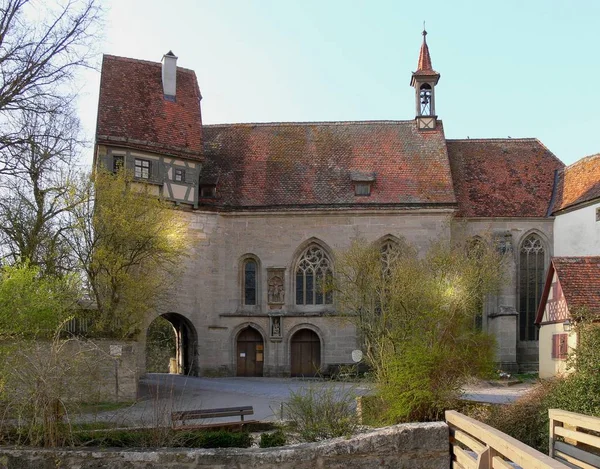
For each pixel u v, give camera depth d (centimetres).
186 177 3916
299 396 1584
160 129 3897
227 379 3778
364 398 1780
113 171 3653
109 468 1116
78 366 1386
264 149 4438
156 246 2853
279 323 3966
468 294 2877
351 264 3462
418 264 3278
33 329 1761
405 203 4053
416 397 1611
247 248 4053
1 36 2577
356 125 4628
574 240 3938
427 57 4697
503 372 3778
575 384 1511
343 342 3931
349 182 4212
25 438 1240
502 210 4228
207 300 3931
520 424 1555
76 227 2780
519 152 4634
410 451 1170
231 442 1619
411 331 2444
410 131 4559
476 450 948
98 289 2747
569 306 2827
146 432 1362
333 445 1160
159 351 5541
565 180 4256
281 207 4053
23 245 3041
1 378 1264
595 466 910
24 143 2727
